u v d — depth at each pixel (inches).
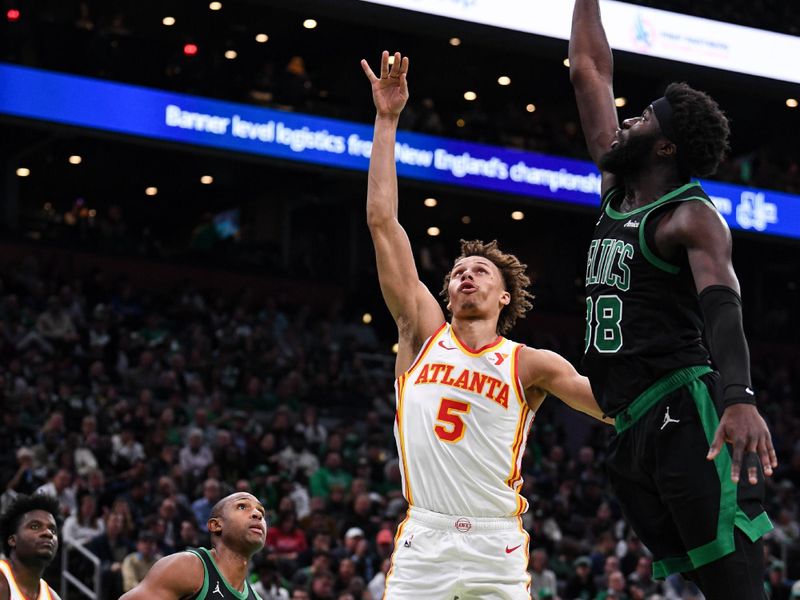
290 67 1072.2
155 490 737.0
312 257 1258.0
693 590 719.1
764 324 1353.3
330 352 1061.8
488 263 222.7
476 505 211.8
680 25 1075.3
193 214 1280.8
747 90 1117.1
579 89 211.6
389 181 229.6
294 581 624.1
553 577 706.2
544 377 215.3
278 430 858.8
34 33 986.7
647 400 172.2
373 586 647.1
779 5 1140.5
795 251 1365.7
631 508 177.6
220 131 999.0
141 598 286.7
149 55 1072.2
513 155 1087.6
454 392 213.9
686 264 171.6
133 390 895.1
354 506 768.9
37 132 1077.8
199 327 984.9
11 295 941.8
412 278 228.1
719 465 166.1
